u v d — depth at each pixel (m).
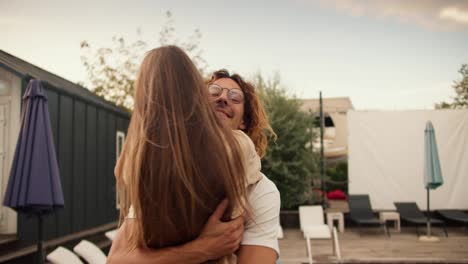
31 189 4.13
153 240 1.05
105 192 9.32
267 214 1.15
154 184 0.98
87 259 4.15
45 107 4.47
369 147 12.29
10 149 6.47
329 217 11.45
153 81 1.08
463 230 11.40
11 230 6.38
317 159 13.03
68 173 7.48
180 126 1.01
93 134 8.70
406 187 12.12
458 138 12.03
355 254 8.34
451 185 11.98
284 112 12.61
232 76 1.82
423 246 9.16
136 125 1.08
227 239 1.05
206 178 1.01
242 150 1.13
